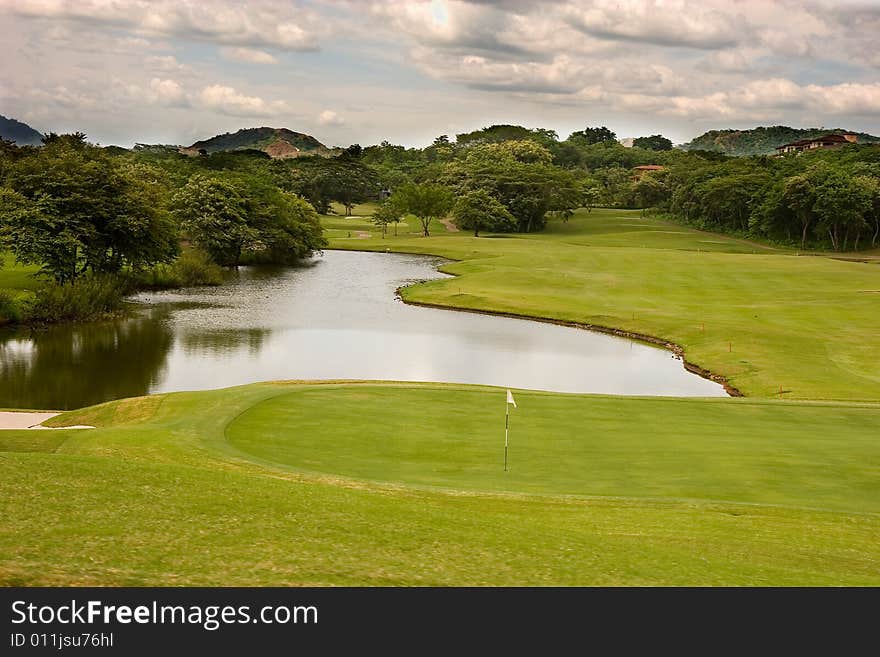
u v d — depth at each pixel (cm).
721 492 1938
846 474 2094
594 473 2070
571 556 1435
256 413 2592
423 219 15375
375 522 1505
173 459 2033
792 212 14488
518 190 16175
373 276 9488
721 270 9025
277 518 1473
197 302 7275
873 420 2725
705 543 1580
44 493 1493
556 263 9725
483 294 7600
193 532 1380
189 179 11556
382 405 2747
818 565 1500
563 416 2683
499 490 1891
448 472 2047
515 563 1379
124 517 1414
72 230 6844
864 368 4656
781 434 2502
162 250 7744
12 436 2403
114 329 5891
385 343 5597
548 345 5659
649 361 5197
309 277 9350
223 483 1647
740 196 15512
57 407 3838
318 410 2645
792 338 5412
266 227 10888
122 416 2828
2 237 6512
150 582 1202
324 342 5581
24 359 4872
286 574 1259
